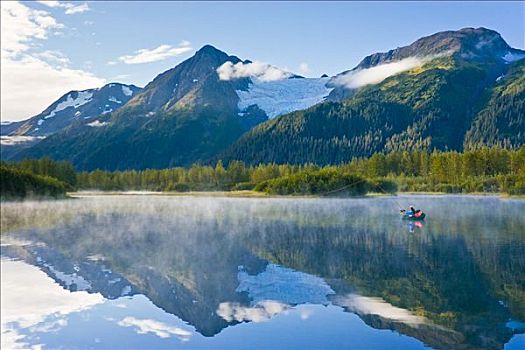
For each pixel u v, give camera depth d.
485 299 26.86
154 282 31.52
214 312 25.48
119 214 84.44
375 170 175.50
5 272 34.44
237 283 31.09
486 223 62.66
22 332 23.02
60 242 48.69
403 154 181.75
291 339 21.70
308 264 36.72
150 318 24.77
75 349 21.28
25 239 51.19
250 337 22.11
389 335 22.14
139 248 44.56
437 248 43.28
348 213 79.56
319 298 27.52
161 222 69.00
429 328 22.72
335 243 46.88
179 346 21.09
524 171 140.12
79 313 25.47
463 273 33.06
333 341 21.44
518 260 37.44
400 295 28.00
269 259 38.78
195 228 60.88
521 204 98.12
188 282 31.44
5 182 122.62
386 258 38.84
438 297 27.25
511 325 23.00
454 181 152.75
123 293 29.19
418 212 67.06
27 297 28.20
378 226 60.56
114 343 21.73
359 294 28.16
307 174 140.38
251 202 114.44
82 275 33.66
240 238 50.97
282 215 77.62
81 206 106.81
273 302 26.89
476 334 22.02
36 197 131.50
